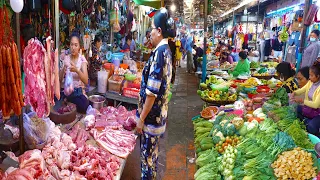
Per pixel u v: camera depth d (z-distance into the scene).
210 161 3.31
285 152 2.84
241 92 5.57
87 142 3.30
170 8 12.09
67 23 5.03
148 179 3.02
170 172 3.86
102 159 2.86
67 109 3.78
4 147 2.76
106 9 6.52
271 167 2.76
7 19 2.14
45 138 2.93
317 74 4.00
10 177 2.18
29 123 2.90
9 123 2.97
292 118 3.59
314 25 7.36
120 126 3.75
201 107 7.24
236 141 3.52
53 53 2.82
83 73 4.06
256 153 3.11
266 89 5.47
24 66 2.61
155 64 2.58
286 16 9.37
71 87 3.85
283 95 4.25
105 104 5.12
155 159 2.99
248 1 10.48
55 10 3.36
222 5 11.96
